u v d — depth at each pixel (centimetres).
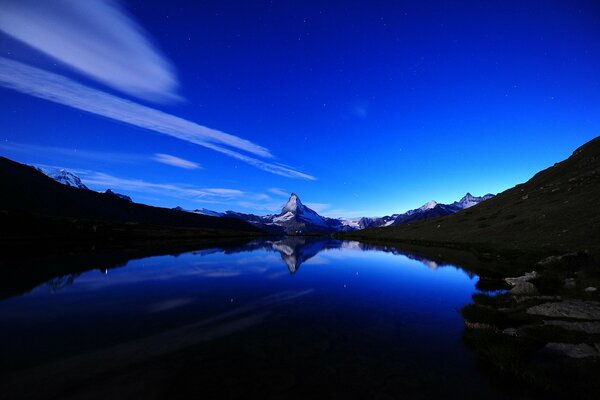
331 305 2320
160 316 1984
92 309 2131
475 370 1253
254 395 1048
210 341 1552
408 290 2883
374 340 1588
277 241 13588
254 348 1463
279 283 3192
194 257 5612
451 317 2020
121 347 1458
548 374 1165
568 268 3103
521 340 1452
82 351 1405
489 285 3006
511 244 5425
